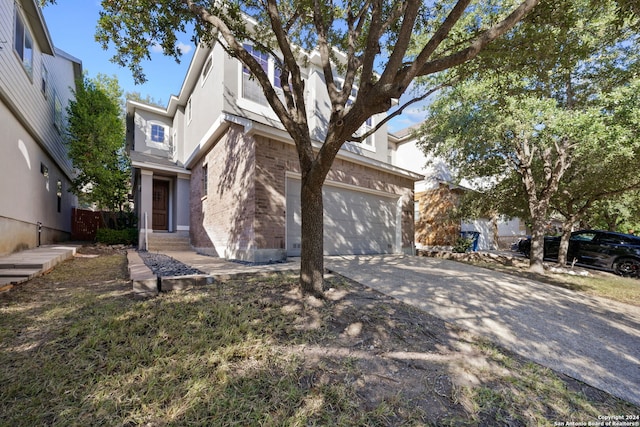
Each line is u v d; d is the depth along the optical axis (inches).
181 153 538.3
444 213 575.2
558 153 357.7
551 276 343.9
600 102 278.5
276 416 81.1
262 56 382.3
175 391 87.0
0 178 273.6
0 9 269.9
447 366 111.6
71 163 569.6
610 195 384.8
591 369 122.3
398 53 132.2
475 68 190.9
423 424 83.0
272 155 283.6
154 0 181.5
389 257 346.6
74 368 95.3
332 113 156.8
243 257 283.1
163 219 524.4
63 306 146.4
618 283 319.9
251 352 107.7
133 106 555.8
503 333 144.9
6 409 78.7
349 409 85.9
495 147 376.2
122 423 75.5
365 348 118.3
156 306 141.6
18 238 316.5
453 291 199.2
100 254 380.5
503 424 86.5
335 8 220.1
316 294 161.8
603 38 283.0
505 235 808.3
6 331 118.0
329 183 334.0
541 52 175.8
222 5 210.5
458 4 124.5
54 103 457.1
